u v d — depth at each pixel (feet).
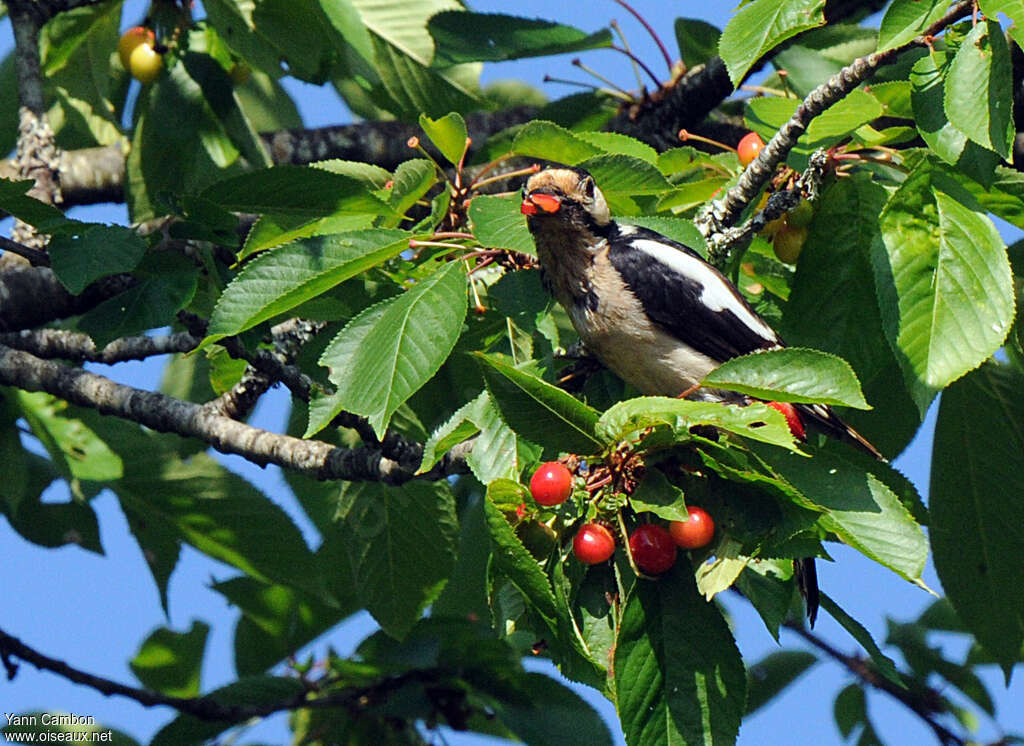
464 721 41.57
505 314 32.01
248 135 44.11
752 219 32.30
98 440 41.93
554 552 26.50
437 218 32.89
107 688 40.55
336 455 34.27
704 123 49.75
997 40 27.14
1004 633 39.65
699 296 34.19
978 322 28.45
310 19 43.01
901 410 38.70
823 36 41.37
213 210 31.99
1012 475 38.75
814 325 32.76
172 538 43.60
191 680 46.06
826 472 26.68
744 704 25.72
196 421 36.22
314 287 28.99
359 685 41.83
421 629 41.73
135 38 43.73
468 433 27.84
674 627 26.08
